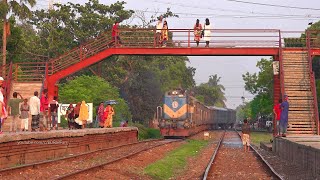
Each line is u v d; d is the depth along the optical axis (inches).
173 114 1731.1
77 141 894.4
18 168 578.9
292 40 1691.7
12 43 1807.3
